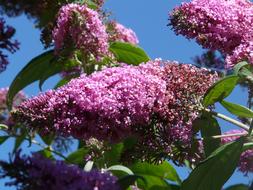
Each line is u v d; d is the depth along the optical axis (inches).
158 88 28.7
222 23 31.9
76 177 20.6
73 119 27.7
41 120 27.9
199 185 27.6
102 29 37.3
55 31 37.4
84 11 37.0
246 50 30.5
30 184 19.9
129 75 28.7
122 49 40.4
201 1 32.5
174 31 32.6
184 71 29.5
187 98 29.2
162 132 28.8
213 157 27.9
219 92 29.8
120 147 34.1
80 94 27.9
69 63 39.0
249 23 31.8
